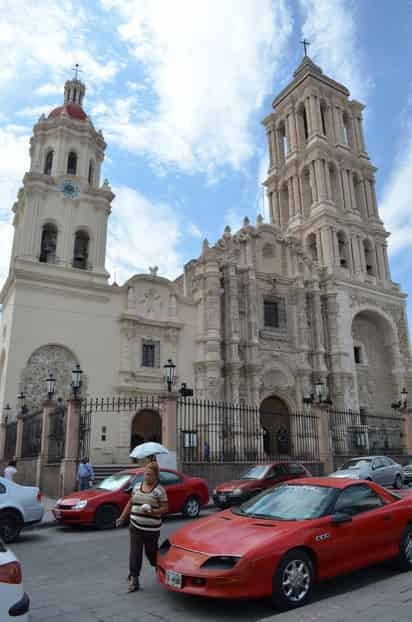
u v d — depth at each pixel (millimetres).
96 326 33406
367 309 46688
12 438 28141
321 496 8484
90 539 13188
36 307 31688
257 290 41219
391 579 8234
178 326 36281
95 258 35469
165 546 8102
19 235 37375
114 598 7812
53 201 35469
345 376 42594
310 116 51656
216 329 37062
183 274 46719
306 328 42031
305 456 31266
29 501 13227
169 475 16438
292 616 6289
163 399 20969
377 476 21766
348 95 55969
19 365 30281
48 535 14055
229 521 8305
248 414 36531
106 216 36906
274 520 8094
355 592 7461
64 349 32062
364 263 48781
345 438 36750
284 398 40062
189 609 7234
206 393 35531
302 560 7270
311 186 49750
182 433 22531
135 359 34406
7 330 31859
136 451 8930
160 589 8227
